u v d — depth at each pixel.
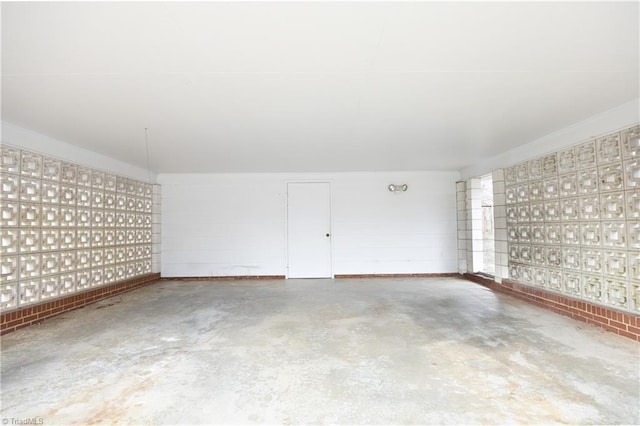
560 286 3.88
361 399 1.95
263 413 1.81
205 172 6.68
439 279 6.39
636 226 2.96
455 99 2.98
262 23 1.82
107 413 1.82
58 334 3.20
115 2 1.61
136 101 2.92
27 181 3.64
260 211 6.76
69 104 2.96
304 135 4.09
